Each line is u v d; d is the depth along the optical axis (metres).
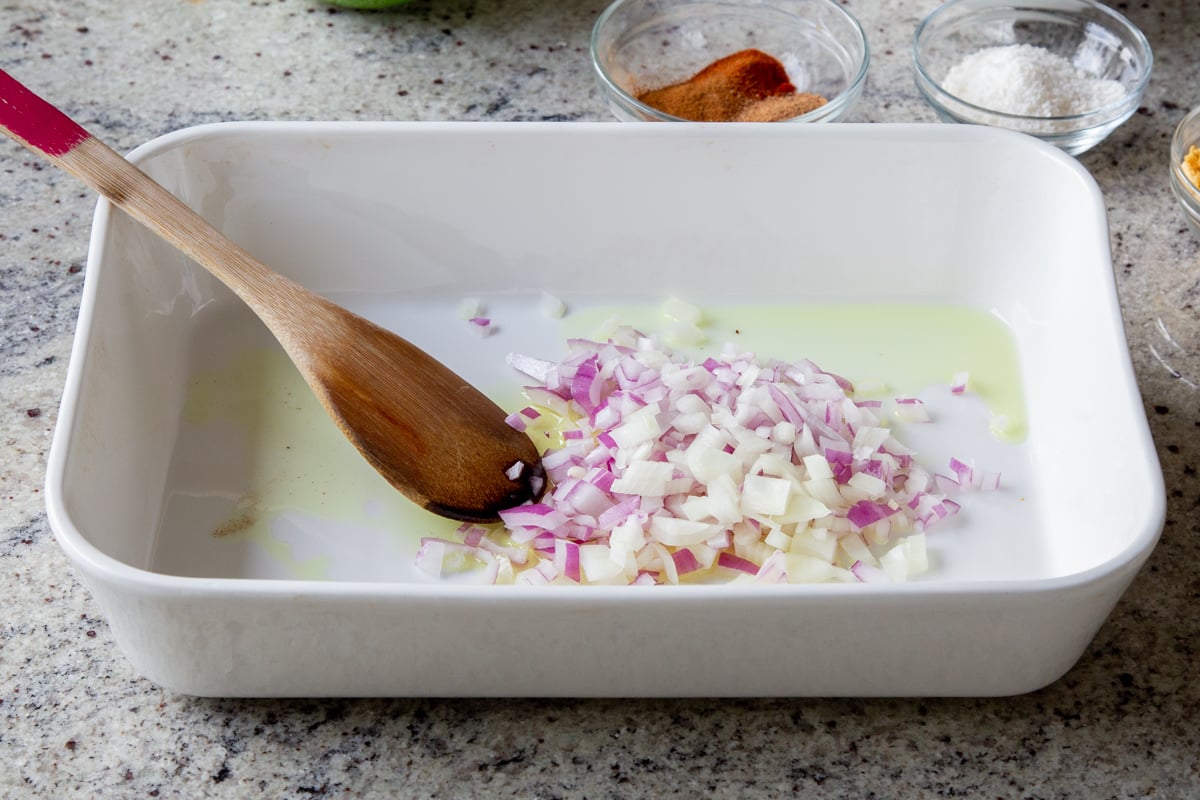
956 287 0.98
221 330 0.96
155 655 0.70
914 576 0.82
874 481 0.84
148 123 1.13
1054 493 0.86
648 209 0.96
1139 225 1.06
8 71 1.17
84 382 0.75
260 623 0.67
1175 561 0.83
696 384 0.89
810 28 1.19
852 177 0.93
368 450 0.83
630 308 0.99
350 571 0.82
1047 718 0.76
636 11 1.19
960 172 0.93
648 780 0.73
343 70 1.18
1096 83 1.14
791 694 0.74
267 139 0.92
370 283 0.99
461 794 0.72
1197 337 0.98
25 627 0.79
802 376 0.92
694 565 0.80
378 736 0.74
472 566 0.82
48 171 1.09
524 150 0.93
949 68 1.19
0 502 0.85
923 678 0.72
